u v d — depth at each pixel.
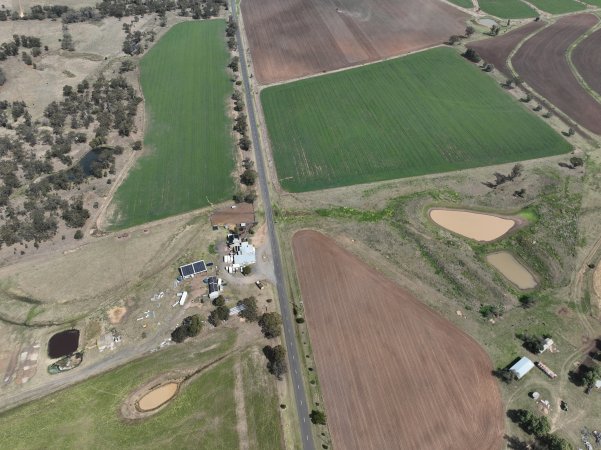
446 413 75.69
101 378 83.69
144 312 93.94
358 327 88.75
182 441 74.38
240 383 81.44
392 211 112.94
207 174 127.88
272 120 147.00
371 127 140.62
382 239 106.00
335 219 111.88
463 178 121.25
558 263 99.06
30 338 90.75
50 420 78.06
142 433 75.75
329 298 94.25
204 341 88.31
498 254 102.25
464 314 90.12
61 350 88.44
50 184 124.69
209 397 79.81
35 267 105.00
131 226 114.19
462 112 144.62
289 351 85.75
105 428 76.69
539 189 116.75
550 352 83.56
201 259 103.75
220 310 90.06
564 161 125.31
